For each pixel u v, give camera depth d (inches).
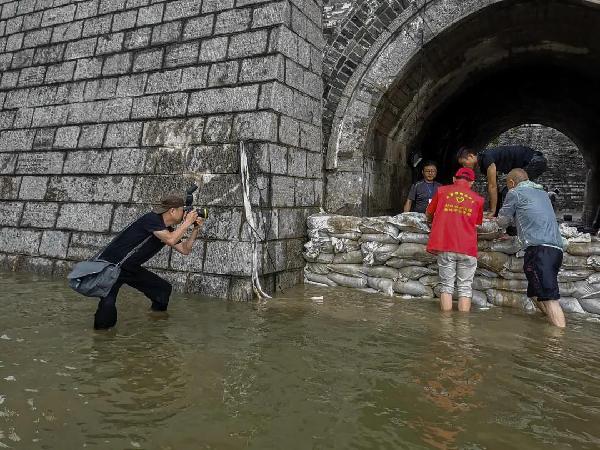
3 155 288.7
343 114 266.7
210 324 171.8
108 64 261.0
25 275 252.8
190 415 104.0
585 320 183.0
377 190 298.8
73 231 253.4
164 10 249.8
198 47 236.5
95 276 159.6
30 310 183.8
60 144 267.7
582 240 189.3
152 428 98.1
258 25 225.9
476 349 148.9
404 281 218.5
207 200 219.6
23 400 109.0
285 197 229.8
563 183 872.3
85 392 113.9
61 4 286.2
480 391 118.8
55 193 263.7
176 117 235.5
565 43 295.6
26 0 301.0
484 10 243.1
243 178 211.9
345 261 234.4
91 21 272.4
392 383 122.6
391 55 259.9
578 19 253.8
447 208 193.6
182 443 92.8
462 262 192.5
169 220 173.8
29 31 295.7
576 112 482.0
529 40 298.5
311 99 253.3
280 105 222.2
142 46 252.4
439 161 469.7
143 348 145.1
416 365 134.8
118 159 247.4
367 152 277.4
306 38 246.1
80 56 271.7
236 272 208.8
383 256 222.4
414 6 254.2
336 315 185.8
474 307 200.5
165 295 185.0
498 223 188.7
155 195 233.6
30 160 277.1
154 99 243.3
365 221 229.1
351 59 266.4
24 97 288.0
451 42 270.8
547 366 135.8
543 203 181.5
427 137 405.4
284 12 222.5
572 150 883.4
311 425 101.0
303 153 245.9
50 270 254.8
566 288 190.7
